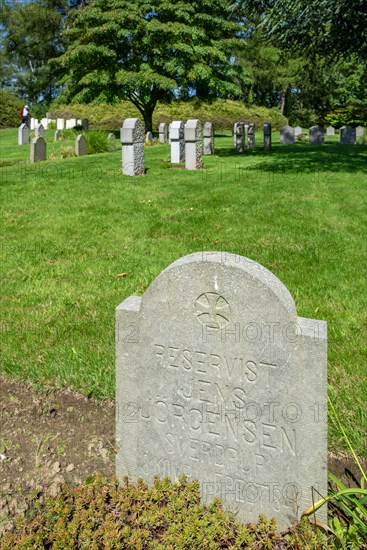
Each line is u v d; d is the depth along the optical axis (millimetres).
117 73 29594
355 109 37688
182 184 11469
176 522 2305
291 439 2359
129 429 2723
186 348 2510
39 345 4262
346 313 4613
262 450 2426
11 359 4027
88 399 3566
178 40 28891
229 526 2396
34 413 3439
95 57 30047
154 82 29250
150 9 29719
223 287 2377
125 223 8242
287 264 6027
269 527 2316
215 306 2408
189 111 41156
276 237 7188
